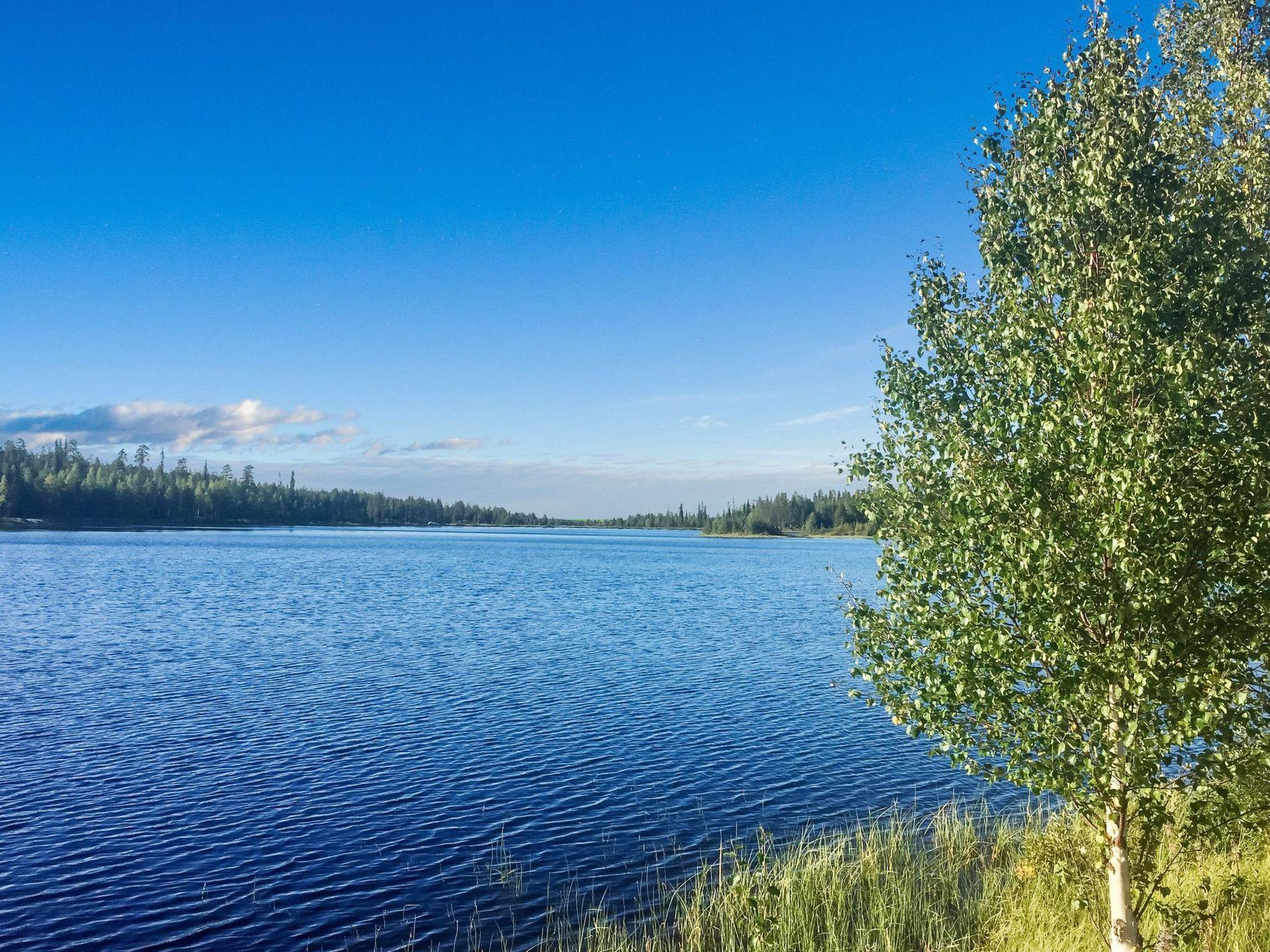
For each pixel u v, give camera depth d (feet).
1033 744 33.01
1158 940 34.12
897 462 36.27
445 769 82.84
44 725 97.19
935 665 34.30
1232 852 44.21
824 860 54.44
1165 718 30.22
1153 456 27.55
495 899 54.44
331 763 84.17
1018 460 30.78
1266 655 29.99
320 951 47.91
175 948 48.06
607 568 448.24
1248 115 46.37
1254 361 33.17
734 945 45.65
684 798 75.15
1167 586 29.17
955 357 35.76
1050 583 29.81
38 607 213.25
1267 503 28.91
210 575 331.16
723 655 157.28
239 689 119.55
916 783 80.28
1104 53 34.68
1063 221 32.68
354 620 202.80
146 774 79.36
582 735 96.84
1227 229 32.37
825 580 362.53
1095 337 30.37
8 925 50.26
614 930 49.65
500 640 174.29
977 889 51.55
